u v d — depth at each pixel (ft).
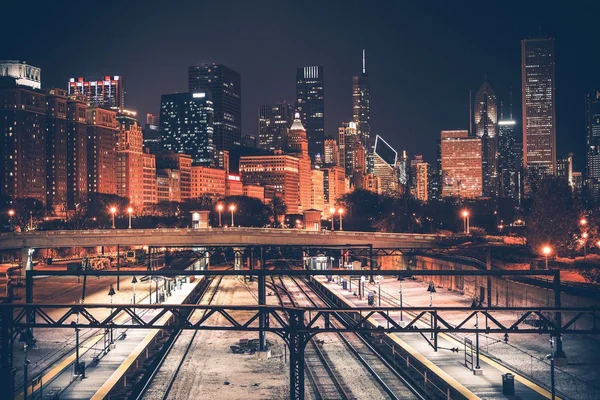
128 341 315.58
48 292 519.60
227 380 258.16
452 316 381.81
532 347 302.66
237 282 628.28
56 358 287.89
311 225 649.61
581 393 231.30
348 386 245.65
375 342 327.88
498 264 485.15
